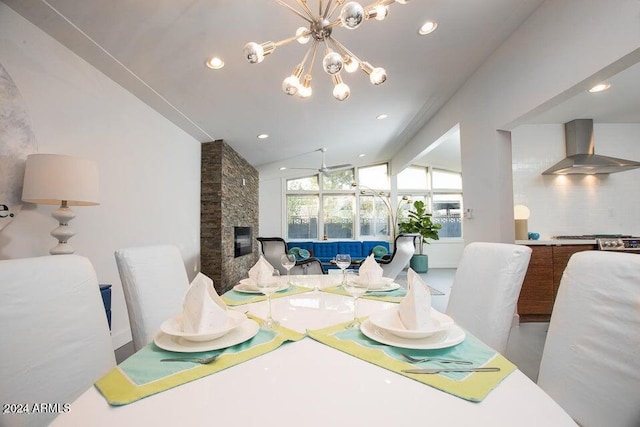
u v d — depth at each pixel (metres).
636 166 3.86
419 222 7.23
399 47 2.78
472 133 3.48
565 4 2.18
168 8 1.93
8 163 1.75
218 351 0.79
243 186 6.07
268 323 0.99
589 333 0.74
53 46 2.09
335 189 8.36
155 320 1.20
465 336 0.86
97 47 2.21
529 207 4.44
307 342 0.85
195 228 4.45
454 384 0.62
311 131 4.93
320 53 2.63
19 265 0.75
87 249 2.38
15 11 1.83
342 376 0.66
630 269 0.70
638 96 3.62
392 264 4.31
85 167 1.87
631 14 1.74
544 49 2.37
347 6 1.42
